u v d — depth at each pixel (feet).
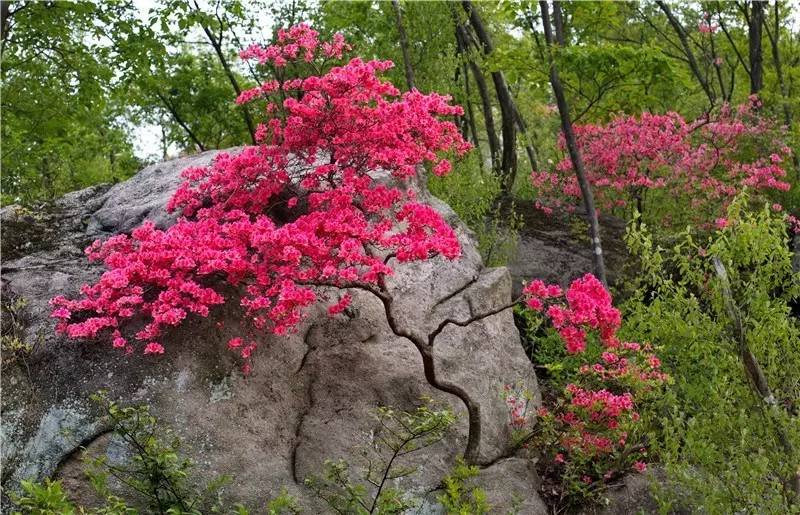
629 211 36.91
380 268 16.74
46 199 23.29
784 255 16.69
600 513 18.83
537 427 21.98
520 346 23.39
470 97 54.08
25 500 13.56
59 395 16.61
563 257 31.40
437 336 20.86
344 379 19.07
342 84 18.60
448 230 17.40
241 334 17.98
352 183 18.57
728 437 16.34
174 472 14.74
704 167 36.37
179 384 16.93
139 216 21.08
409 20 40.47
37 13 40.70
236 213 18.12
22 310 18.01
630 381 19.42
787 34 56.80
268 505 15.85
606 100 39.14
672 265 30.55
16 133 44.83
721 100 48.62
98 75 43.45
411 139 19.90
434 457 18.76
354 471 17.81
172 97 55.01
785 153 38.58
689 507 17.57
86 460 14.73
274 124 19.74
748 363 16.48
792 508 14.96
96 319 16.57
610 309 18.10
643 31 59.47
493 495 18.39
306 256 17.95
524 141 50.03
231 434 16.99
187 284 16.52
